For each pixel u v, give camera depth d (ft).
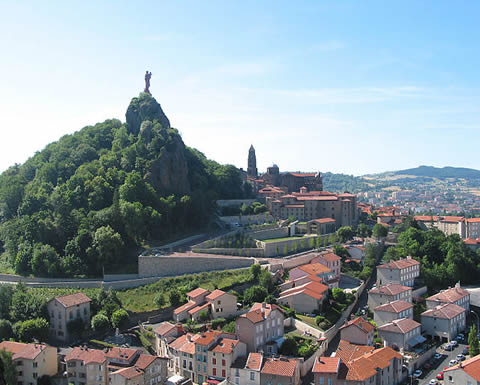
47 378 468.75
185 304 615.16
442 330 609.01
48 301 573.74
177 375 492.95
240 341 497.46
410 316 636.07
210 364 479.00
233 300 606.96
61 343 554.05
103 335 570.87
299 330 579.07
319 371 437.99
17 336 535.60
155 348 543.39
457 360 539.29
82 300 585.22
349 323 548.31
